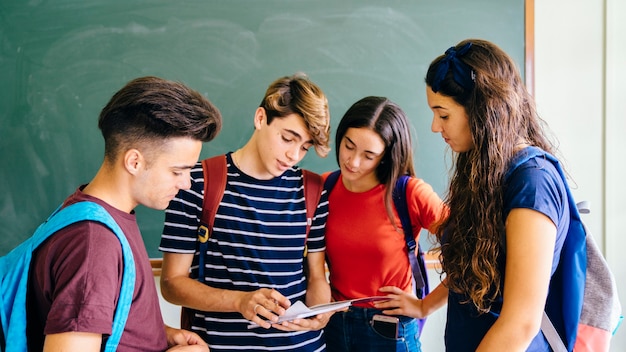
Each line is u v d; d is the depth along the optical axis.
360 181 1.55
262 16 2.22
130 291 0.91
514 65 1.08
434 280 2.30
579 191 2.30
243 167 1.41
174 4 2.19
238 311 1.29
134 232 0.98
